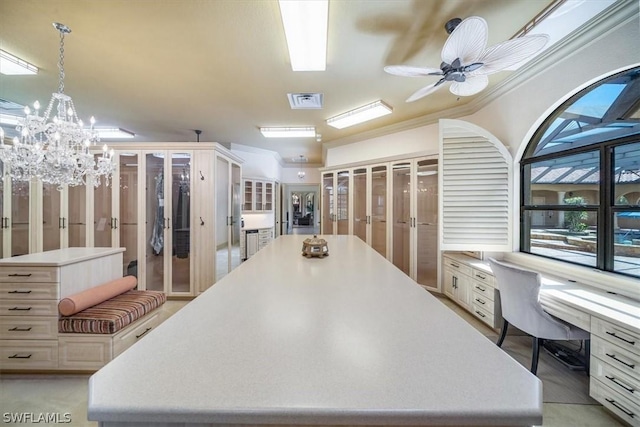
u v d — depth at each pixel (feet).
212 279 12.73
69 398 6.03
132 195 12.82
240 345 2.27
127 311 7.25
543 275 7.95
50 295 6.71
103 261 8.07
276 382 1.80
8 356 6.70
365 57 8.21
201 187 12.71
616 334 5.02
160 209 12.87
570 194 7.88
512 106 9.54
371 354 2.15
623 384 4.91
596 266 7.16
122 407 1.61
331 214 18.52
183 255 12.82
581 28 6.55
